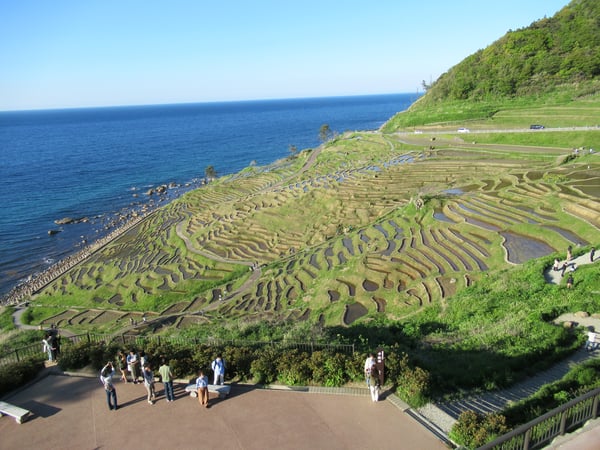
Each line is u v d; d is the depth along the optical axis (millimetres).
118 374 25594
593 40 143250
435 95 182875
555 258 47406
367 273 60750
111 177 192875
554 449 16453
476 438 17094
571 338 30125
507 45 164625
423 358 27328
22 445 19609
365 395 21969
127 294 78312
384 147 138625
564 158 91125
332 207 95000
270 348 27625
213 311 63406
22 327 71750
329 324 50688
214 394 22734
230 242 92812
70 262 100812
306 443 18781
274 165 178500
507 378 24406
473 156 109938
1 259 107312
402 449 18062
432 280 53125
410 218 77375
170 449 18922
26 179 189875
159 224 119625
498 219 65438
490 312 39219
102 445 19406
